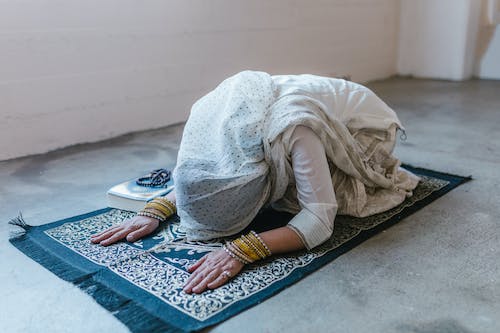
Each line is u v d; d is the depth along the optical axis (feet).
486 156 9.41
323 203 5.56
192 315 4.56
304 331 4.35
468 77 19.45
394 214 6.69
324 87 6.51
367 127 6.65
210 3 13.57
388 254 5.68
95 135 11.76
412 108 14.19
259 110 5.75
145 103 12.67
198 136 6.08
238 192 5.61
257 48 15.29
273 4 15.39
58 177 9.02
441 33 19.39
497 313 4.54
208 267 5.19
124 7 11.73
